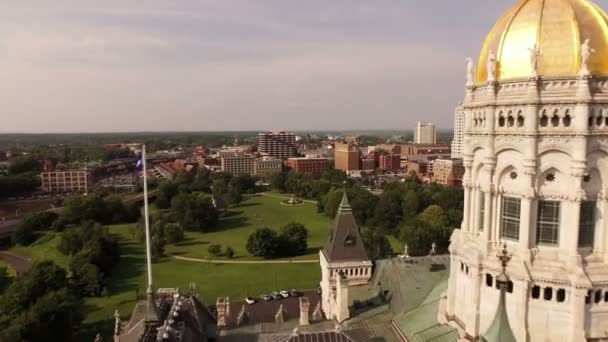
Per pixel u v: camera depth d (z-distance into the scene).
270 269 183.75
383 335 65.12
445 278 77.31
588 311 46.28
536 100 45.28
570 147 45.34
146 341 57.25
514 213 49.75
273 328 74.00
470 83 53.38
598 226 47.19
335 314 77.94
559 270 46.28
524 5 49.09
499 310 40.22
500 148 49.41
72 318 121.88
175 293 86.12
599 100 44.06
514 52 47.81
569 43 45.16
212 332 74.88
